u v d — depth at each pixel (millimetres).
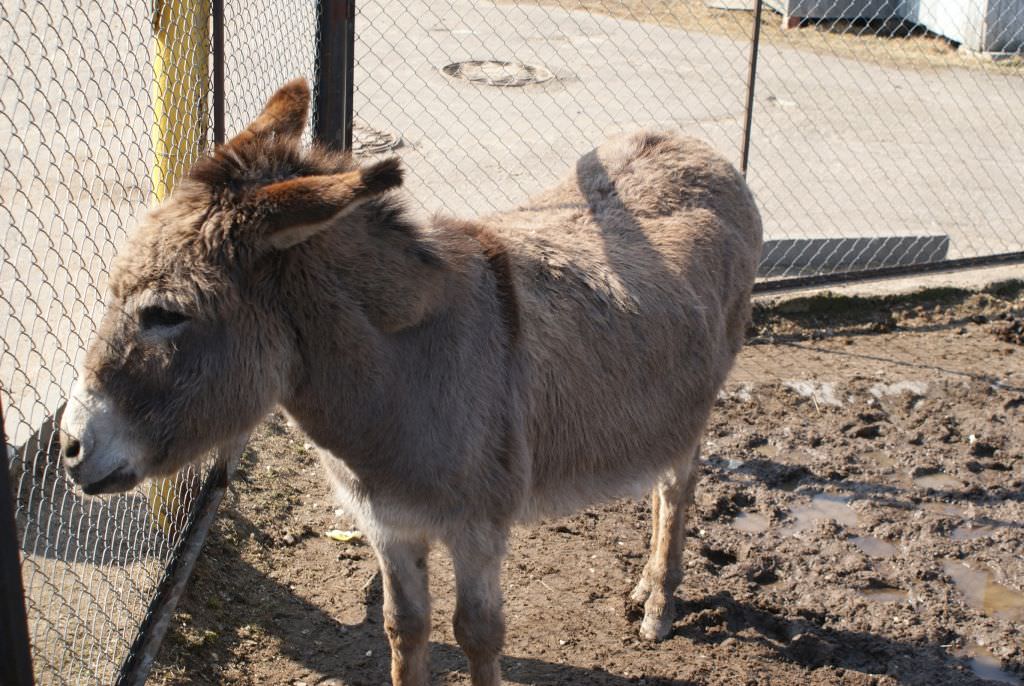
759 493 4980
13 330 4789
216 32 4055
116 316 2512
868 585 4402
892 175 9289
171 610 3609
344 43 5285
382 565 3189
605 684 3732
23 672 2359
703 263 3906
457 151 9031
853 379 5984
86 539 3512
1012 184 9211
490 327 3053
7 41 8539
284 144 2734
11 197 6203
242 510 4484
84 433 2467
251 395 2666
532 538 4590
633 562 4484
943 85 12039
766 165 9406
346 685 3629
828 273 7172
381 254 2754
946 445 5422
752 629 4129
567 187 4020
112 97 8062
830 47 13359
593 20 14070
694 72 12055
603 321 3445
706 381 3908
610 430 3514
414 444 2875
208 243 2529
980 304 6953
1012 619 4219
